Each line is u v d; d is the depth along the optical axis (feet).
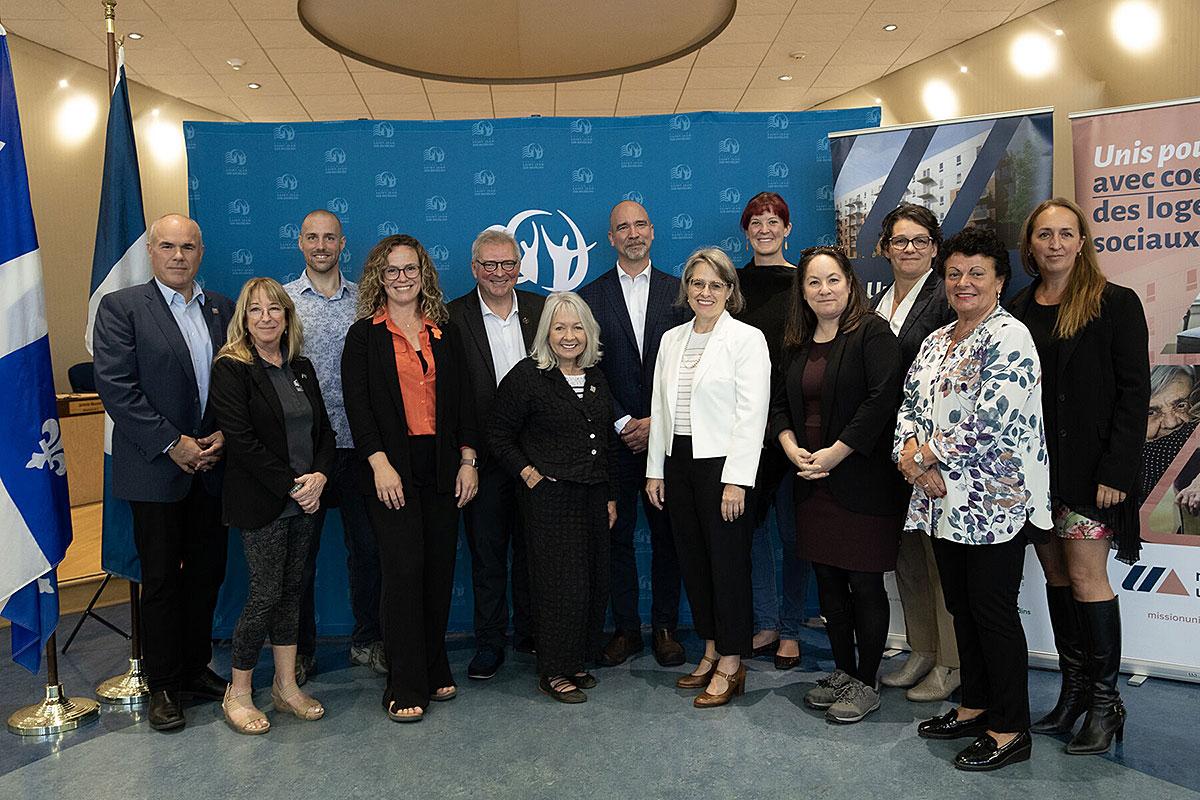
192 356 10.45
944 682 10.27
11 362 9.89
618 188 13.34
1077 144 11.01
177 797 8.24
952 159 11.80
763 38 23.73
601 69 18.28
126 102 10.96
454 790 8.27
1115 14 19.57
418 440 10.10
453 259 13.38
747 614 10.28
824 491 9.70
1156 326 10.72
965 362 8.57
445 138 13.28
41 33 22.44
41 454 10.09
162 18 21.25
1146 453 10.79
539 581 10.54
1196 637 10.64
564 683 10.52
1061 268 9.04
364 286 10.38
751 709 10.12
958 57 24.45
